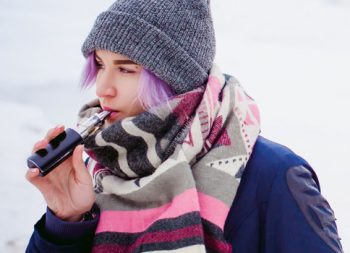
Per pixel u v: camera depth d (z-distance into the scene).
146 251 1.14
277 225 1.19
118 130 1.25
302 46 9.98
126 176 1.31
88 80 1.37
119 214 1.25
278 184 1.21
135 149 1.28
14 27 8.52
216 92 1.30
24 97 5.21
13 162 3.83
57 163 1.16
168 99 1.26
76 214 1.25
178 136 1.25
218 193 1.18
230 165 1.21
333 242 1.18
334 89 6.99
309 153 4.52
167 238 1.13
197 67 1.31
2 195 3.35
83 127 1.24
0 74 5.85
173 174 1.19
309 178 1.23
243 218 1.22
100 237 1.22
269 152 1.27
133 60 1.26
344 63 8.78
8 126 4.44
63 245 1.21
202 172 1.21
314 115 5.70
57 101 5.20
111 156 1.31
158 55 1.26
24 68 6.25
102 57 1.30
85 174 1.23
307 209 1.18
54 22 9.31
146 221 1.22
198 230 1.12
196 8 1.34
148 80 1.26
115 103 1.29
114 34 1.26
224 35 10.23
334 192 3.73
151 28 1.26
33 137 4.35
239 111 1.29
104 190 1.33
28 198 3.37
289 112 5.73
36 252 1.22
